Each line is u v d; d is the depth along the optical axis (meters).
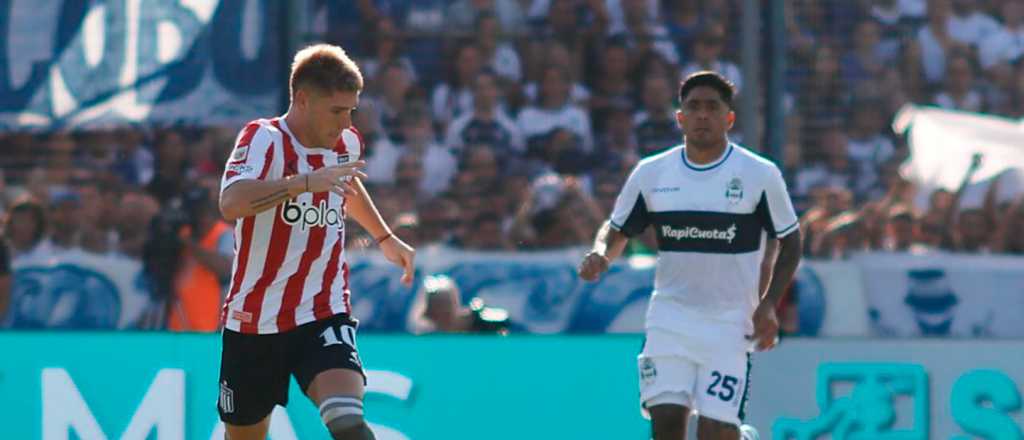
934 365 17.69
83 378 17.97
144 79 23.66
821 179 24.98
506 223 23.81
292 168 12.66
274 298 12.90
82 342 18.00
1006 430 17.62
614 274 22.69
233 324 13.07
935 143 25.41
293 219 12.70
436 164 24.89
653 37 25.67
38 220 23.48
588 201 23.62
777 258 14.48
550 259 23.03
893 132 25.81
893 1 26.67
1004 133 25.42
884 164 25.42
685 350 14.52
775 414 17.67
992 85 27.27
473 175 24.67
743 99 23.17
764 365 17.72
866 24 26.33
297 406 17.70
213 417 17.78
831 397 17.73
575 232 23.28
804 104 25.59
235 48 23.33
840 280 22.88
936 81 26.73
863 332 22.84
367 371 17.86
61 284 23.22
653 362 14.70
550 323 22.64
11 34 23.91
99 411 17.92
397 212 24.08
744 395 14.70
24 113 23.97
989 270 23.30
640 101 25.55
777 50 23.41
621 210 14.88
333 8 25.36
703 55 25.53
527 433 17.70
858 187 25.12
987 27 27.50
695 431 17.12
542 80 25.58
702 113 14.24
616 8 25.80
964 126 25.48
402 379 17.83
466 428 17.73
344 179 12.18
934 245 24.03
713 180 14.37
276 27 23.27
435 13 25.72
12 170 24.00
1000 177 24.73
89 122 23.78
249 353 13.09
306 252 12.85
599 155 25.31
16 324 23.20
